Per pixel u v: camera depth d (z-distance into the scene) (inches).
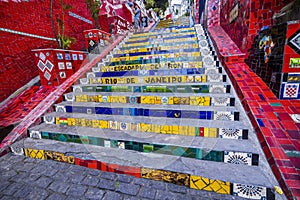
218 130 92.7
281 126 83.0
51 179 80.7
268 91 104.3
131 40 250.1
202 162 81.1
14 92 164.9
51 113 133.8
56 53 161.9
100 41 235.6
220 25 242.8
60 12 227.8
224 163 79.3
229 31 194.4
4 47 159.8
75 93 151.4
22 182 78.8
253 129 89.6
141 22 493.0
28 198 69.6
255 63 124.0
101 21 328.5
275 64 99.2
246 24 139.7
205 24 260.2
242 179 67.6
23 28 178.5
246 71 128.0
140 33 278.7
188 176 72.6
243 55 142.1
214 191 69.2
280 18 116.6
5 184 77.5
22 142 108.8
